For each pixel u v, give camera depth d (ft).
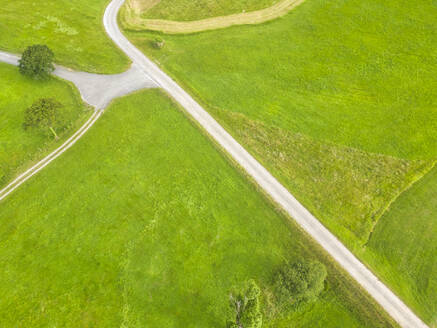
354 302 107.55
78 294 107.76
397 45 192.24
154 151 145.79
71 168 140.46
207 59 188.96
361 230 124.57
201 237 120.88
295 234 122.31
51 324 102.32
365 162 144.66
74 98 166.50
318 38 198.70
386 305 107.86
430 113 161.07
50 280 110.73
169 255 116.57
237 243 119.96
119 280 110.73
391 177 139.64
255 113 162.81
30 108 139.13
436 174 139.74
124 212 126.93
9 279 111.04
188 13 220.84
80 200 130.31
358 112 162.81
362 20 208.13
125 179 136.46
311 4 222.48
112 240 119.75
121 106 163.32
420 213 128.47
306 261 107.86
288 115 162.09
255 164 143.13
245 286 110.22
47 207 128.67
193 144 148.56
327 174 140.97
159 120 157.79
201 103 166.30
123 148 146.92
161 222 124.36
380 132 154.92
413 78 175.73
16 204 129.90
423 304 108.17
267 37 201.26
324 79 177.27
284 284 106.11
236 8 223.30
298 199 132.57
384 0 220.84
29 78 173.17
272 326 103.60
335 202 132.36
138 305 106.01
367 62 184.34
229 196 131.85
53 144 148.87
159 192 132.57
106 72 179.22
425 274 114.01
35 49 164.14
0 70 175.83
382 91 170.91
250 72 182.19
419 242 121.19
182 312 105.19
